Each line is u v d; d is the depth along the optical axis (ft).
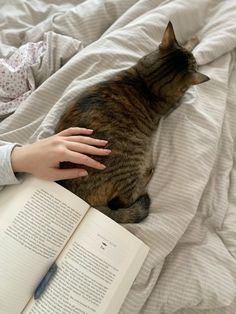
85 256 2.59
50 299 2.50
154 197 3.09
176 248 3.03
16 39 3.93
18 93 3.60
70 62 3.48
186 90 3.31
